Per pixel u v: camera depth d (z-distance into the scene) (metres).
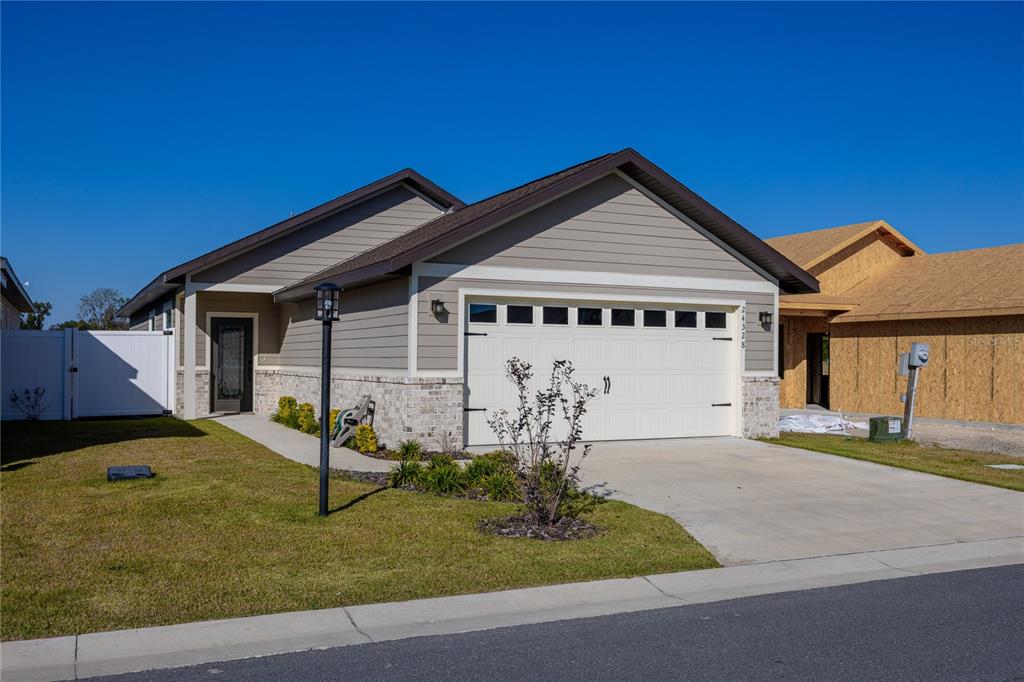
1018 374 19.25
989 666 5.23
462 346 13.22
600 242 14.29
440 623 5.91
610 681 4.94
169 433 15.28
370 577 6.73
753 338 15.65
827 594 6.80
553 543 7.89
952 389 20.77
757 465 12.72
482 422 13.48
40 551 7.14
